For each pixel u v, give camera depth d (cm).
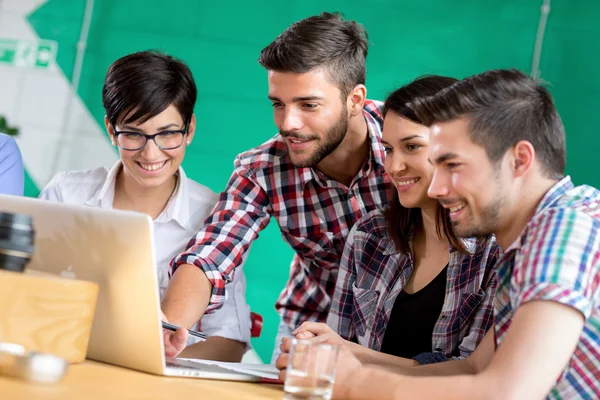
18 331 127
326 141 221
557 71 507
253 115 516
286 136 221
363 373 135
